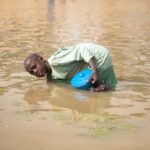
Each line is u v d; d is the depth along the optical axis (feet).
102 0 138.41
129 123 24.61
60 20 80.89
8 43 51.29
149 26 76.38
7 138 21.88
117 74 36.88
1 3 111.75
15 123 24.08
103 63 32.24
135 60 43.01
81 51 32.09
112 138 22.16
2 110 26.43
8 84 32.65
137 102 29.07
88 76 31.96
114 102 29.04
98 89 31.63
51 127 23.59
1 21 75.31
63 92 31.22
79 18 86.17
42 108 27.17
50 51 46.52
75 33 63.16
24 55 43.70
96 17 89.51
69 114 26.08
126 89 32.42
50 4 117.08
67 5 117.80
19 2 116.88
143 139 22.18
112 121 24.88
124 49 49.75
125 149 20.93
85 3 126.93
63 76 33.40
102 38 59.06
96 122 24.64
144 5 128.26
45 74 33.42
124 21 83.71
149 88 32.81
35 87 32.24
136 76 36.40
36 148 20.71
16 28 66.39
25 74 35.86
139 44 54.29
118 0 140.87
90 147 20.98
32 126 23.67
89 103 28.66
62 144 21.26
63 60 32.60
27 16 85.40
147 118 25.64
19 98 29.19
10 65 38.86
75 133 22.76
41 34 60.39
